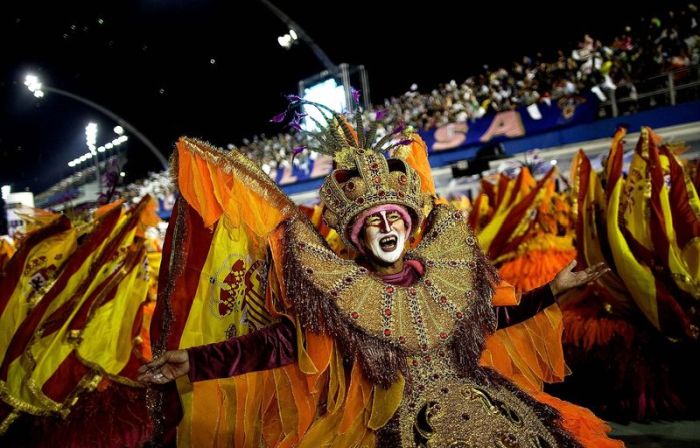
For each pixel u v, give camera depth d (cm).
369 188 201
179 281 212
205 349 187
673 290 385
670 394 382
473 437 187
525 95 1328
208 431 200
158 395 202
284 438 199
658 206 385
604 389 399
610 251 401
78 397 355
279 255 202
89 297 371
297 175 1620
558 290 225
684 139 1101
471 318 208
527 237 545
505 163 1134
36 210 471
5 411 347
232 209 209
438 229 219
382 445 190
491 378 210
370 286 200
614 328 400
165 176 1798
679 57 1162
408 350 198
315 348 194
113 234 384
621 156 404
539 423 198
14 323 363
